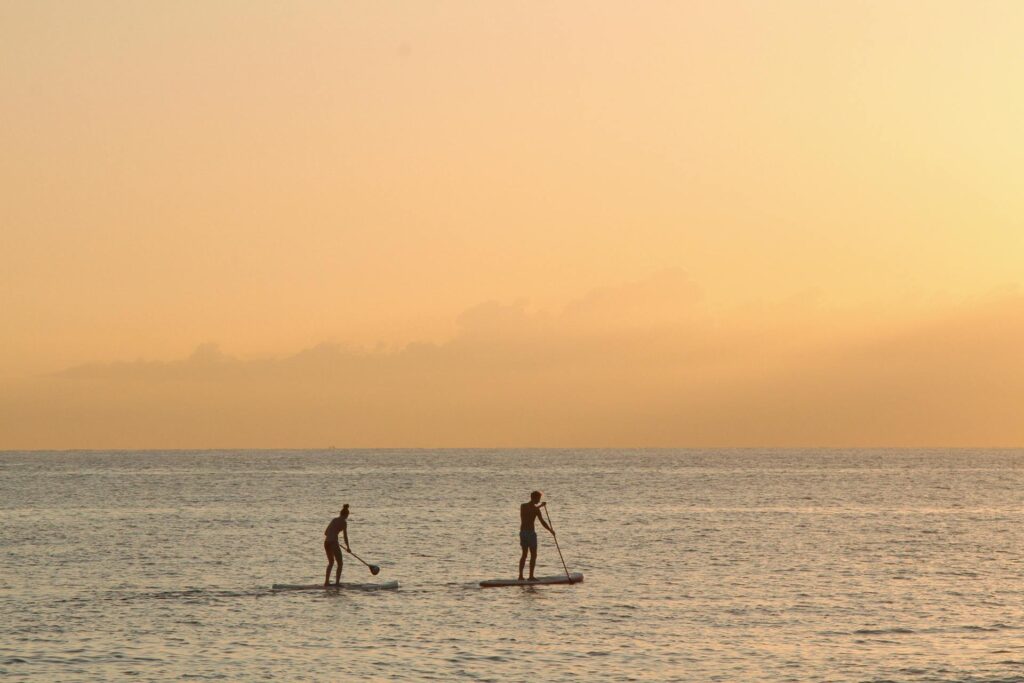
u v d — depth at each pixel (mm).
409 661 27766
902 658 28219
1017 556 51344
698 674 26469
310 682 25531
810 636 30984
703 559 50188
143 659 27891
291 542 59438
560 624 32812
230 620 33469
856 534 63875
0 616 34000
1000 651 29062
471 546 57125
